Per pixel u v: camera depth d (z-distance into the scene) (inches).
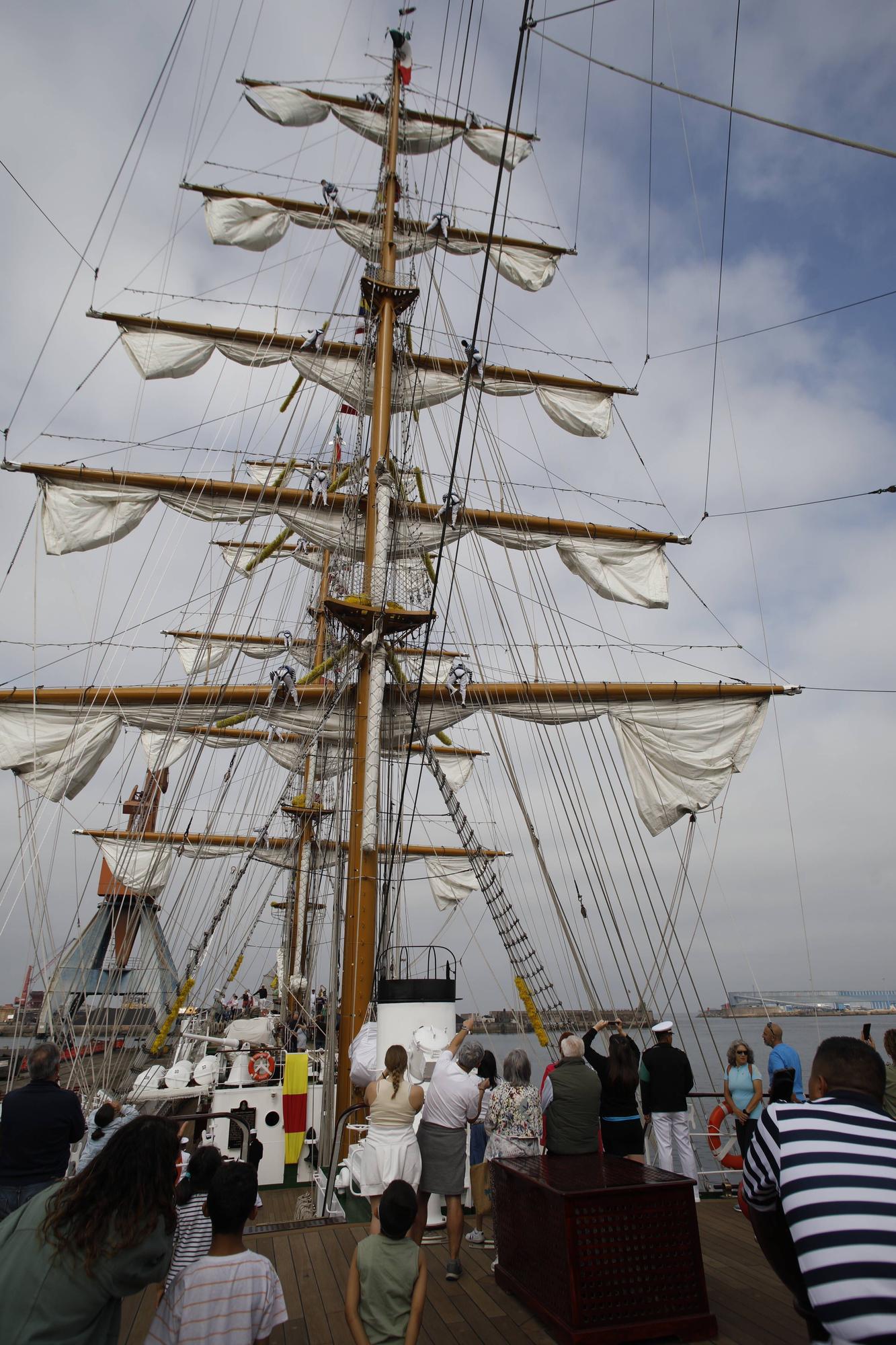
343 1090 471.8
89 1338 117.0
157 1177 123.9
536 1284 207.6
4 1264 118.6
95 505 735.7
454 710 688.4
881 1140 105.3
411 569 732.7
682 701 685.9
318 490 761.0
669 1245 194.5
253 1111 458.0
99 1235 117.2
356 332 751.7
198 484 748.0
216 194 807.7
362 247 818.2
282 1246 261.6
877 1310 91.9
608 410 847.7
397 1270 162.4
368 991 496.7
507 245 852.0
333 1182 325.7
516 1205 224.2
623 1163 225.6
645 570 791.7
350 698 714.8
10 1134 208.1
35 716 684.7
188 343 772.6
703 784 669.3
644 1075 299.9
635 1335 185.0
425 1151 246.5
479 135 883.4
